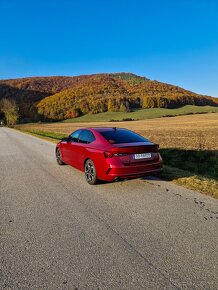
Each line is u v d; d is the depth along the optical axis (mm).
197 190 6215
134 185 6789
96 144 6754
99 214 4859
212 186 6445
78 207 5262
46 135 29875
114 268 3146
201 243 3707
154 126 48844
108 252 3510
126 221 4508
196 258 3330
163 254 3434
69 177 7906
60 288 2812
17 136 29062
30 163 10469
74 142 8078
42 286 2850
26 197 6000
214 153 12500
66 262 3293
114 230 4168
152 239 3848
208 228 4172
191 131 30906
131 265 3201
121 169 6062
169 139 20812
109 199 5719
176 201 5469
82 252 3521
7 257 3434
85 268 3158
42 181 7477
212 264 3197
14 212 5055
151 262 3258
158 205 5254
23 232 4160
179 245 3658
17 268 3184
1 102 131625
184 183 6824
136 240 3826
